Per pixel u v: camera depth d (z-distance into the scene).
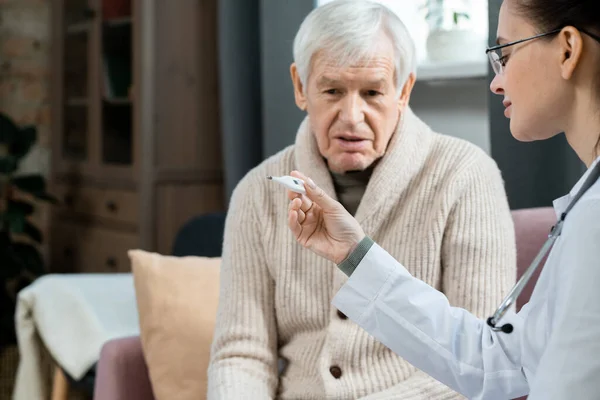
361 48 1.32
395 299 1.12
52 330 2.21
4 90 3.99
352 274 1.13
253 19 2.97
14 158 3.67
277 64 2.74
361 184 1.42
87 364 2.09
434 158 1.39
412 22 2.59
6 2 3.97
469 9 2.41
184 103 3.28
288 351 1.40
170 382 1.66
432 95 2.50
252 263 1.42
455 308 1.15
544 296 0.94
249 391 1.31
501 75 0.96
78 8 3.70
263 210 1.43
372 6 1.36
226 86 2.96
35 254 3.76
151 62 3.18
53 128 3.98
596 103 0.85
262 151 3.00
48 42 4.06
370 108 1.35
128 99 3.30
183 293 1.74
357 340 1.31
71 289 2.27
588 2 0.83
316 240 1.15
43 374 2.35
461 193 1.34
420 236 1.34
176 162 3.27
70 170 3.80
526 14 0.89
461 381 1.10
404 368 1.31
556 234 0.88
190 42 3.29
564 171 1.99
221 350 1.38
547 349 0.76
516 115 0.92
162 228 3.24
